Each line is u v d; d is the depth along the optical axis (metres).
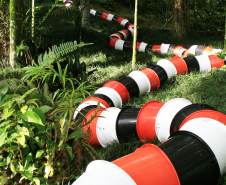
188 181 1.92
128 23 12.36
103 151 3.01
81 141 2.45
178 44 9.65
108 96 4.07
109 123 3.13
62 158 2.20
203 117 2.42
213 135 2.16
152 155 1.95
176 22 10.56
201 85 4.60
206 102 3.77
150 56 7.71
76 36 8.96
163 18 15.16
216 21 15.94
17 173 2.12
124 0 16.38
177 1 10.38
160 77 4.95
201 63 5.69
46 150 2.09
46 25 9.75
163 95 4.43
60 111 2.22
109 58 7.55
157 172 1.83
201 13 14.59
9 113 1.91
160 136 2.86
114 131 3.10
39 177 2.14
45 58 2.72
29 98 2.25
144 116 3.00
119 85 4.36
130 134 3.06
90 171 1.75
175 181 1.84
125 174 1.67
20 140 1.93
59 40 8.54
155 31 12.30
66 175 2.25
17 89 2.15
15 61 3.99
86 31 9.51
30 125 2.09
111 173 1.67
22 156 2.08
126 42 8.87
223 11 15.39
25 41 4.23
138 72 4.78
